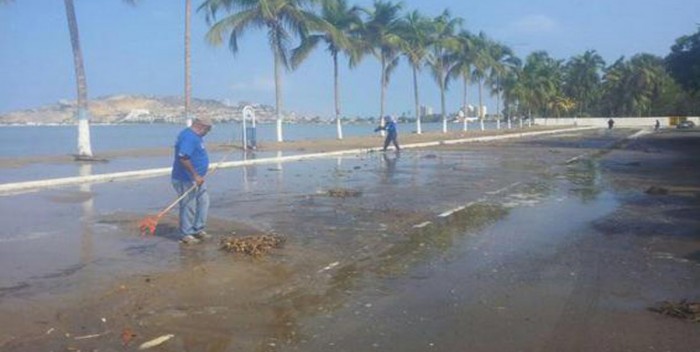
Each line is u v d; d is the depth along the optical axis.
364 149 32.88
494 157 28.16
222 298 6.37
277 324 5.64
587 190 15.56
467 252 8.43
